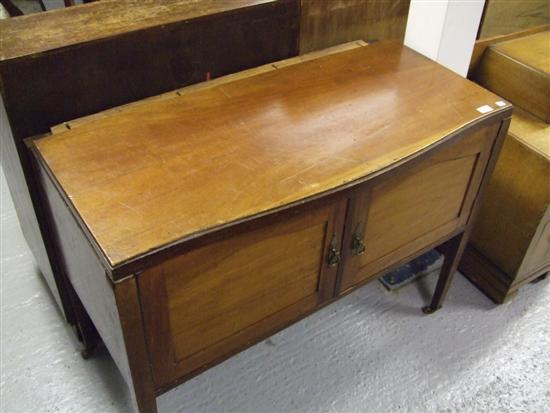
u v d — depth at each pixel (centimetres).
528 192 145
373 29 142
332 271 115
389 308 161
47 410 134
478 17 140
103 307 98
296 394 140
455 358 149
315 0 128
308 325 155
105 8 116
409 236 127
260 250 98
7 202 185
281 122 110
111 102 115
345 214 105
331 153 104
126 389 139
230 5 120
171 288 90
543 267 164
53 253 128
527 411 139
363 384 143
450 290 168
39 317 153
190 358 104
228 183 96
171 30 113
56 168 96
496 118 117
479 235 163
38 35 105
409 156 104
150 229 86
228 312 103
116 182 94
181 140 104
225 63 125
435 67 129
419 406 139
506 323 159
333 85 121
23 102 104
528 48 162
